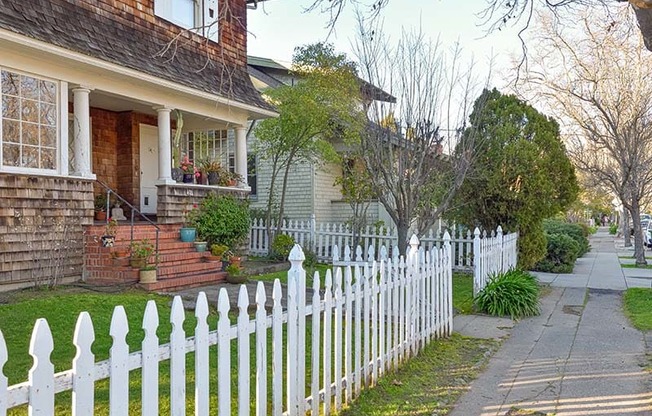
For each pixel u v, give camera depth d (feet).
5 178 23.89
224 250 33.37
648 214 124.16
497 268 32.09
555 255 47.14
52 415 6.63
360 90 28.89
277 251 43.55
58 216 26.35
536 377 16.62
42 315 19.84
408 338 17.62
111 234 28.35
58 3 27.37
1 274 23.71
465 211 39.65
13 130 24.81
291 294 11.65
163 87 32.37
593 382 16.11
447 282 21.94
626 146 50.24
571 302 30.60
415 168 25.71
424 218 26.45
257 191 57.52
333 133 45.88
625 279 41.78
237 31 40.37
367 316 14.83
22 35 23.49
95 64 27.32
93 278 27.40
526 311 26.25
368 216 55.72
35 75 25.72
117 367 7.54
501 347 20.36
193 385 13.58
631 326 24.20
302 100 42.27
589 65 49.32
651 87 48.42
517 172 37.24
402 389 15.17
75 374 6.93
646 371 17.16
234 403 12.97
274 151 47.09
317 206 55.83
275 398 11.02
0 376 6.08
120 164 40.40
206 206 35.65
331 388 13.15
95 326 18.85
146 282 26.73
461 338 21.62
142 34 32.63
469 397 14.83
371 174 26.21
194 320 20.48
